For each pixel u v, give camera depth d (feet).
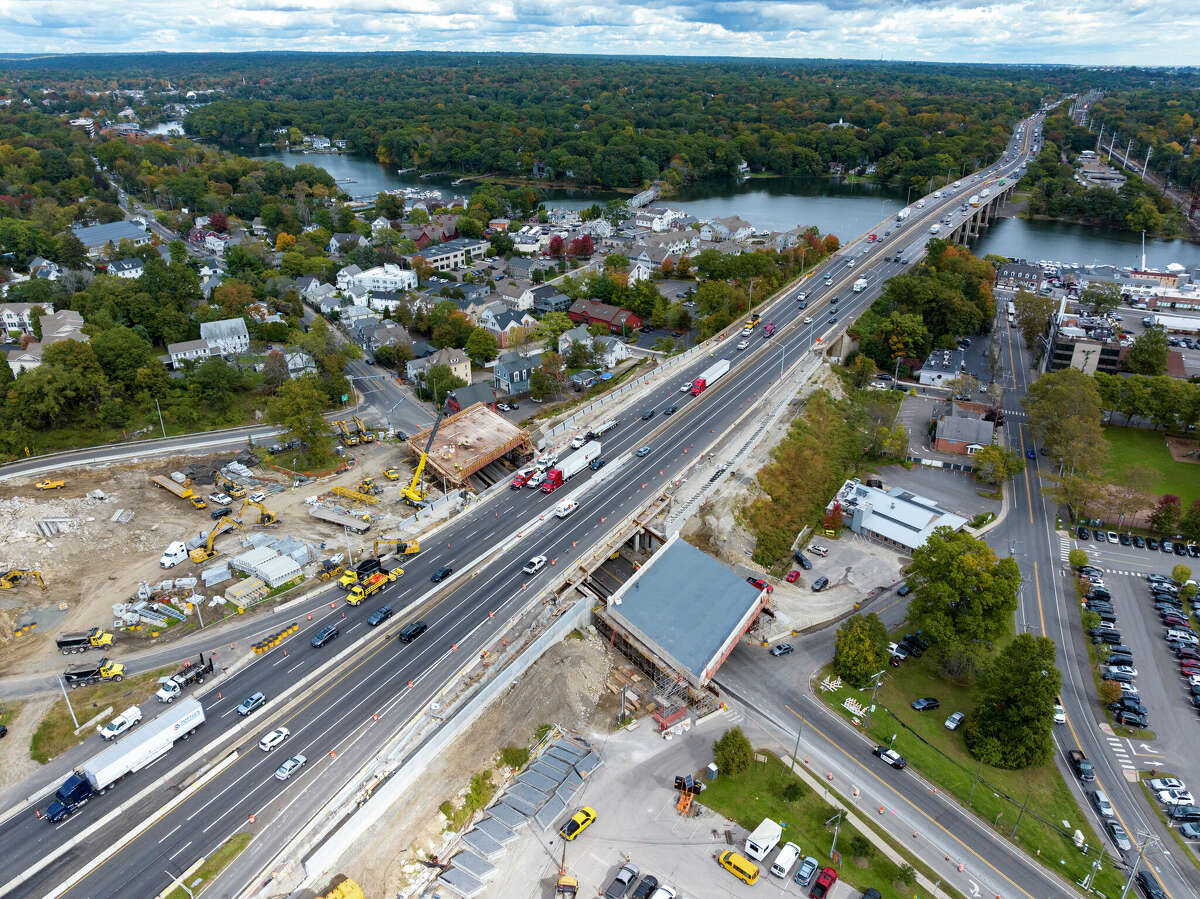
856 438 526.98
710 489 442.91
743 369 596.70
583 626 360.69
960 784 294.05
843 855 264.72
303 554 375.25
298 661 318.04
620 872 254.27
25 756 273.95
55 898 228.84
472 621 340.59
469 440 471.62
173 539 396.37
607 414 526.98
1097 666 355.36
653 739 310.86
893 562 426.92
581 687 330.54
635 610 355.97
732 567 417.28
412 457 483.92
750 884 254.47
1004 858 267.18
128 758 263.90
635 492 434.30
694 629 346.33
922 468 520.42
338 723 289.33
